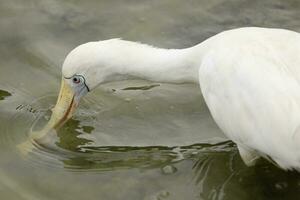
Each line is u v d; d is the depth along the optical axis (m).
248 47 10.37
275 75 9.88
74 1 14.34
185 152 11.45
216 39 10.89
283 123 9.62
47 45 13.54
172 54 11.34
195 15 14.09
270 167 11.02
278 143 9.75
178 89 12.69
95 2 14.34
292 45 10.27
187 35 13.67
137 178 11.05
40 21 14.01
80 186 10.96
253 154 10.76
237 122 10.27
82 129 12.01
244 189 10.83
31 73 13.06
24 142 11.75
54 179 11.09
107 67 11.42
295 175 10.93
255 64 10.08
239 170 11.09
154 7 14.28
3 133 11.91
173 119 12.09
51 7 14.30
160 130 11.91
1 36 13.73
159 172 11.14
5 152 11.59
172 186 10.90
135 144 11.67
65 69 11.54
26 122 12.14
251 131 10.10
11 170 11.27
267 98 9.81
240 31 10.83
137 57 11.37
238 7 14.20
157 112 12.26
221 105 10.45
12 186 10.95
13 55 13.38
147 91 12.69
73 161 11.41
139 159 11.38
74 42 13.59
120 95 12.64
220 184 10.91
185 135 11.77
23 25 13.93
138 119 12.16
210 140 11.62
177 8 14.24
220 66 10.42
